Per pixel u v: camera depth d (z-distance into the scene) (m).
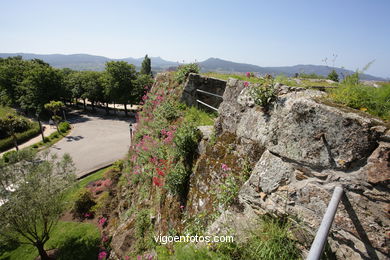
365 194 1.92
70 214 10.91
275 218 2.69
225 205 3.48
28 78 33.53
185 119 6.06
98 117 37.25
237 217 3.11
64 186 8.79
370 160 1.88
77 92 40.28
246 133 3.60
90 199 11.52
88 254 8.46
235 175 3.60
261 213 2.87
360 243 1.96
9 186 7.89
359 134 1.94
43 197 7.79
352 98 2.27
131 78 37.56
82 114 39.16
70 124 31.77
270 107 3.12
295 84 3.62
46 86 34.97
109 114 39.81
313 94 2.71
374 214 1.87
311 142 2.32
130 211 7.58
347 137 2.02
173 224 4.79
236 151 3.79
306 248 2.33
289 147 2.56
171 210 5.07
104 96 38.00
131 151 10.80
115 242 6.89
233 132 3.99
